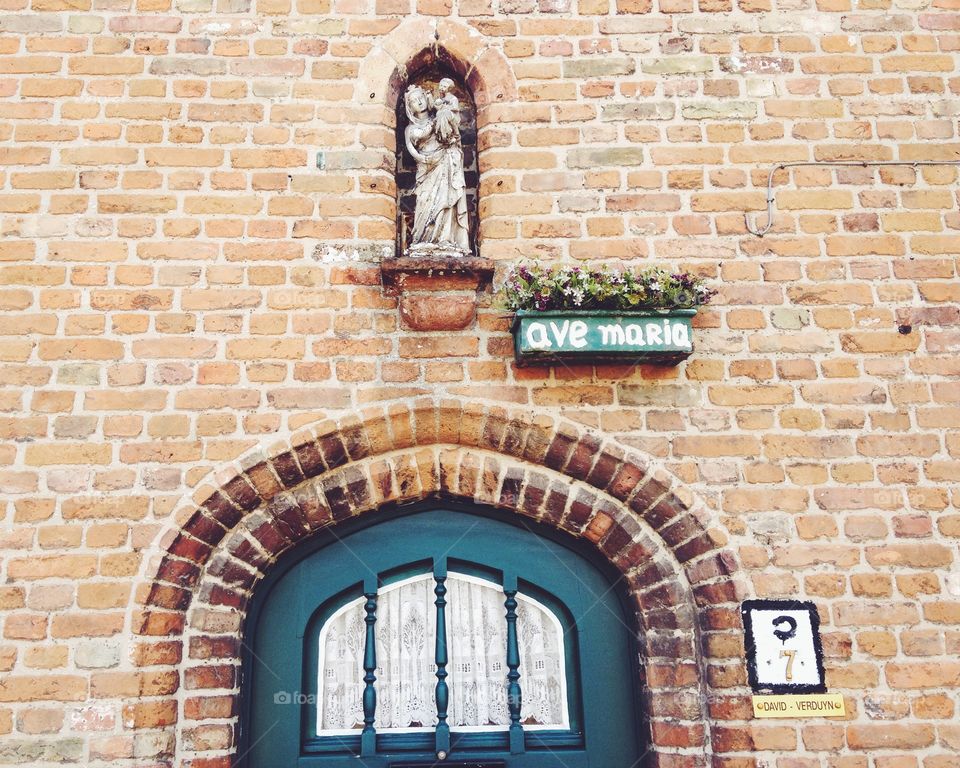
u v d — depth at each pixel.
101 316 3.00
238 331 3.02
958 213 3.25
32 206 3.08
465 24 3.38
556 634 3.16
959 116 3.35
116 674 2.69
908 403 3.06
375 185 3.20
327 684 3.07
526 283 2.92
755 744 2.75
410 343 3.06
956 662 2.82
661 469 2.98
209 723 2.81
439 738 2.98
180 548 2.84
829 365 3.09
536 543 3.22
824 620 2.85
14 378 2.92
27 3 3.28
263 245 3.11
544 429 3.00
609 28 3.40
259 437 2.94
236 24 3.31
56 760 2.60
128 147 3.16
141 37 3.27
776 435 3.02
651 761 2.91
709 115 3.31
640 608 3.04
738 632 2.85
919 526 2.94
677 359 3.01
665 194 3.23
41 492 2.83
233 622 2.96
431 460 3.08
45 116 3.17
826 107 3.34
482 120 3.33
